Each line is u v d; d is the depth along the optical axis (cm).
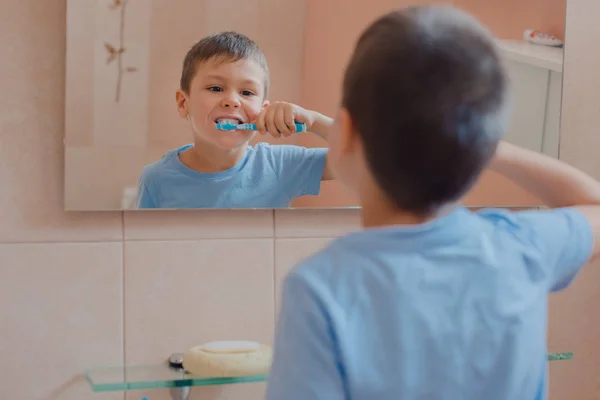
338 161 63
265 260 122
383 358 57
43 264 113
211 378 105
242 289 121
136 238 117
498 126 60
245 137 118
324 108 121
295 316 57
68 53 111
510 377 60
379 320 57
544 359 65
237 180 118
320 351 56
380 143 58
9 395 112
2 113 111
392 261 59
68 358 114
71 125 112
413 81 57
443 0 126
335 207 122
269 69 119
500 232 64
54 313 113
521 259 63
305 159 121
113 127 113
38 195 112
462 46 58
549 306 135
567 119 133
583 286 136
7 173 111
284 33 120
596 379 136
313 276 58
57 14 112
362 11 123
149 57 114
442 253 60
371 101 58
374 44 59
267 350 110
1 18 110
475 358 59
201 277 119
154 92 115
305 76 121
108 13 113
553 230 66
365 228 64
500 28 128
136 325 117
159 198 116
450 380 58
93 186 113
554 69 131
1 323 112
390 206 61
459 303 59
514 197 129
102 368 115
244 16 118
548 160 75
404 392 57
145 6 114
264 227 122
